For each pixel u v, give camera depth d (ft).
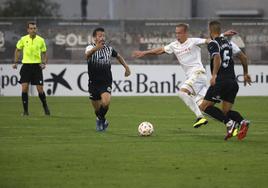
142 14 325.62
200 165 91.09
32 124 137.39
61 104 185.68
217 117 113.70
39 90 156.66
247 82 117.60
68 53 208.23
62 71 209.36
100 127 126.21
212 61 112.68
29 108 174.40
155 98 203.21
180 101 194.29
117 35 206.08
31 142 111.55
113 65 209.36
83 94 210.59
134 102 191.21
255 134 122.62
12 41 207.00
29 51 155.84
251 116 156.97
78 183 80.53
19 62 208.64
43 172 86.69
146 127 118.93
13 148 105.19
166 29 204.95
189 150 102.89
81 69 209.67
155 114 159.74
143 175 84.84
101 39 121.70
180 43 127.13
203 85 126.52
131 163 92.53
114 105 182.29
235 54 115.24
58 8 293.02
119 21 205.57
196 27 203.10
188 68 127.44
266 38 205.98
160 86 210.18
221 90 112.78
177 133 123.24
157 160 94.63
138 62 208.95
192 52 126.72
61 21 206.59
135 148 104.83
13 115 156.04
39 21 206.49
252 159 95.30
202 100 123.65
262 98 203.51
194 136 119.03
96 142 111.45
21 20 206.08
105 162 93.25
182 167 89.76
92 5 322.96
